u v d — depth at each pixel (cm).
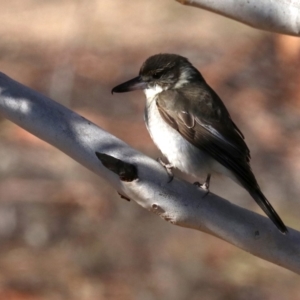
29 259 1377
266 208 742
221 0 698
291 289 1327
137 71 1897
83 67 1911
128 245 1405
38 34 2066
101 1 2202
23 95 743
